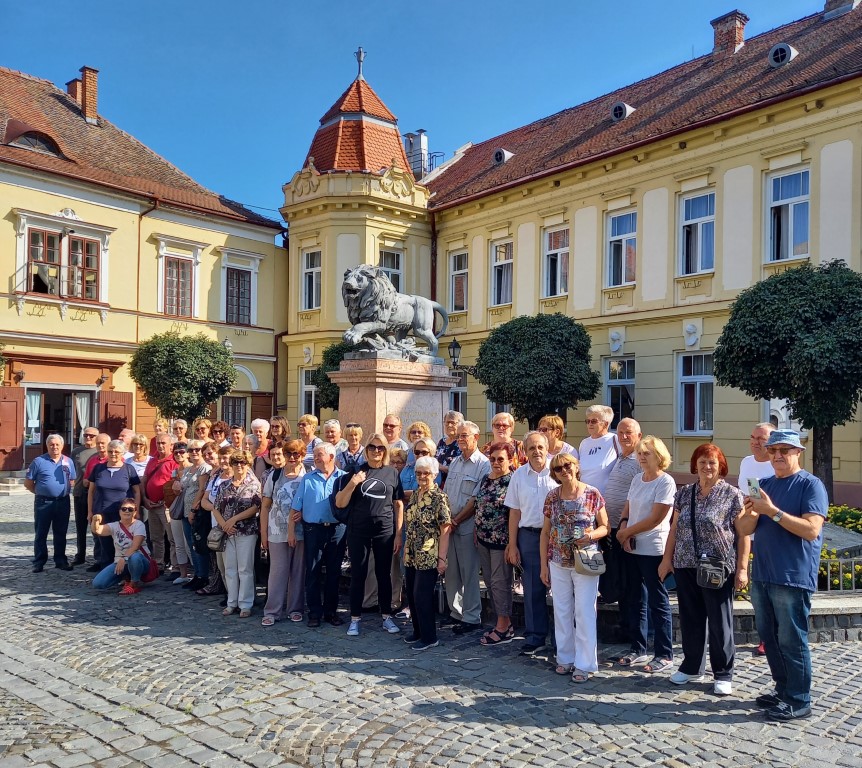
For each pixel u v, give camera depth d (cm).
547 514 577
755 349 1185
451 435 795
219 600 810
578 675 549
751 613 635
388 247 2384
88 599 815
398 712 492
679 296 1814
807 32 1909
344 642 652
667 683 548
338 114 2434
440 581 743
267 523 731
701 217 1789
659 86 2217
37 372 2030
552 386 1714
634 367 1931
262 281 2561
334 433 827
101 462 934
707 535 525
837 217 1522
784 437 498
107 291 2173
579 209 2050
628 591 612
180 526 874
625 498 616
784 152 1606
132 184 2261
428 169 3027
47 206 2052
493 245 2306
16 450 1953
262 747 443
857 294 1128
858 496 1448
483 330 2302
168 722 480
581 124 2333
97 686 545
